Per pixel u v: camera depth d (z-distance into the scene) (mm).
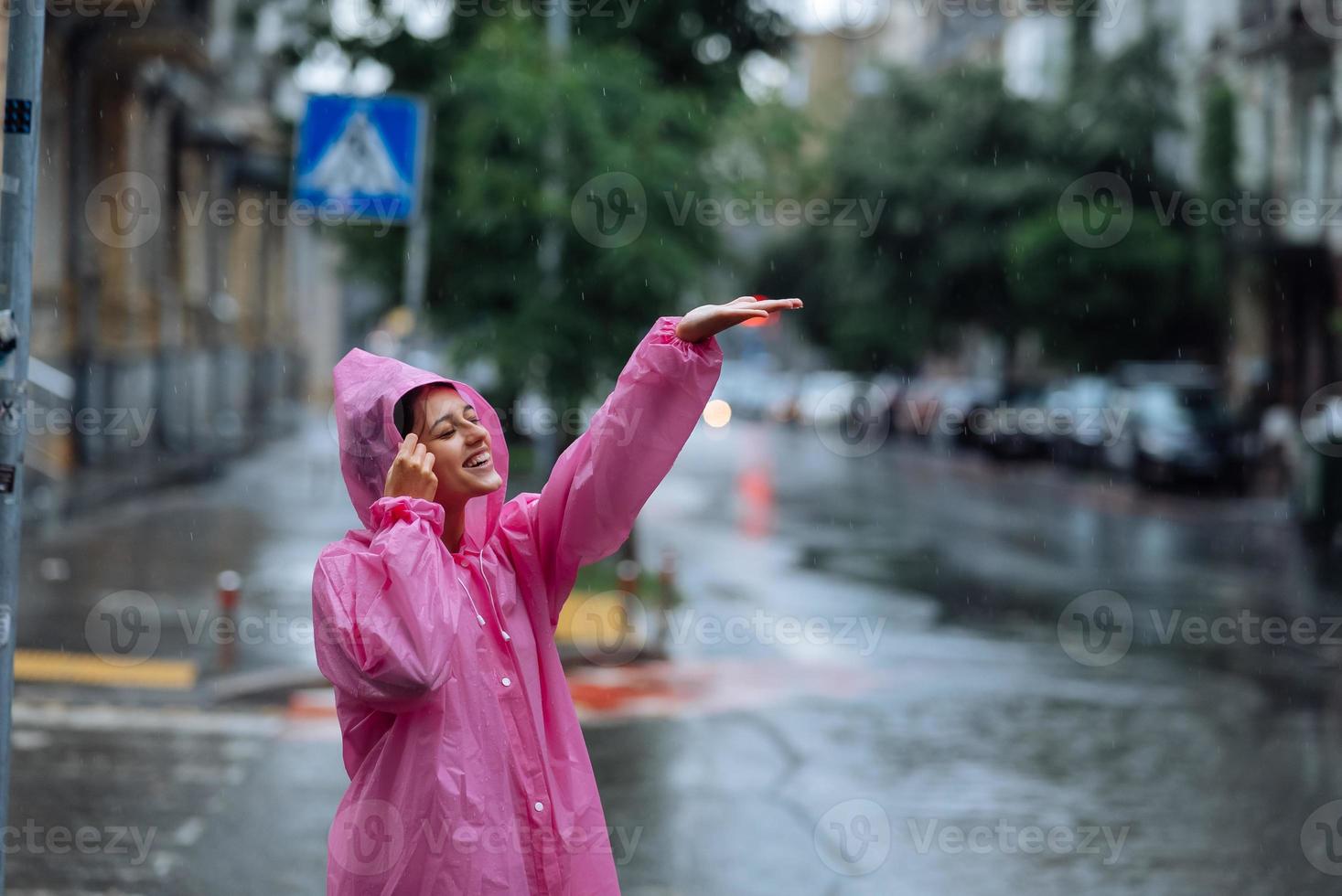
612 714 10586
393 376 3359
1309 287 33406
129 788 8328
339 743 9523
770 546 21219
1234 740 10172
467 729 3189
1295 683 12281
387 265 16172
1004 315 40188
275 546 18547
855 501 28672
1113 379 33625
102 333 27562
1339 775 9211
